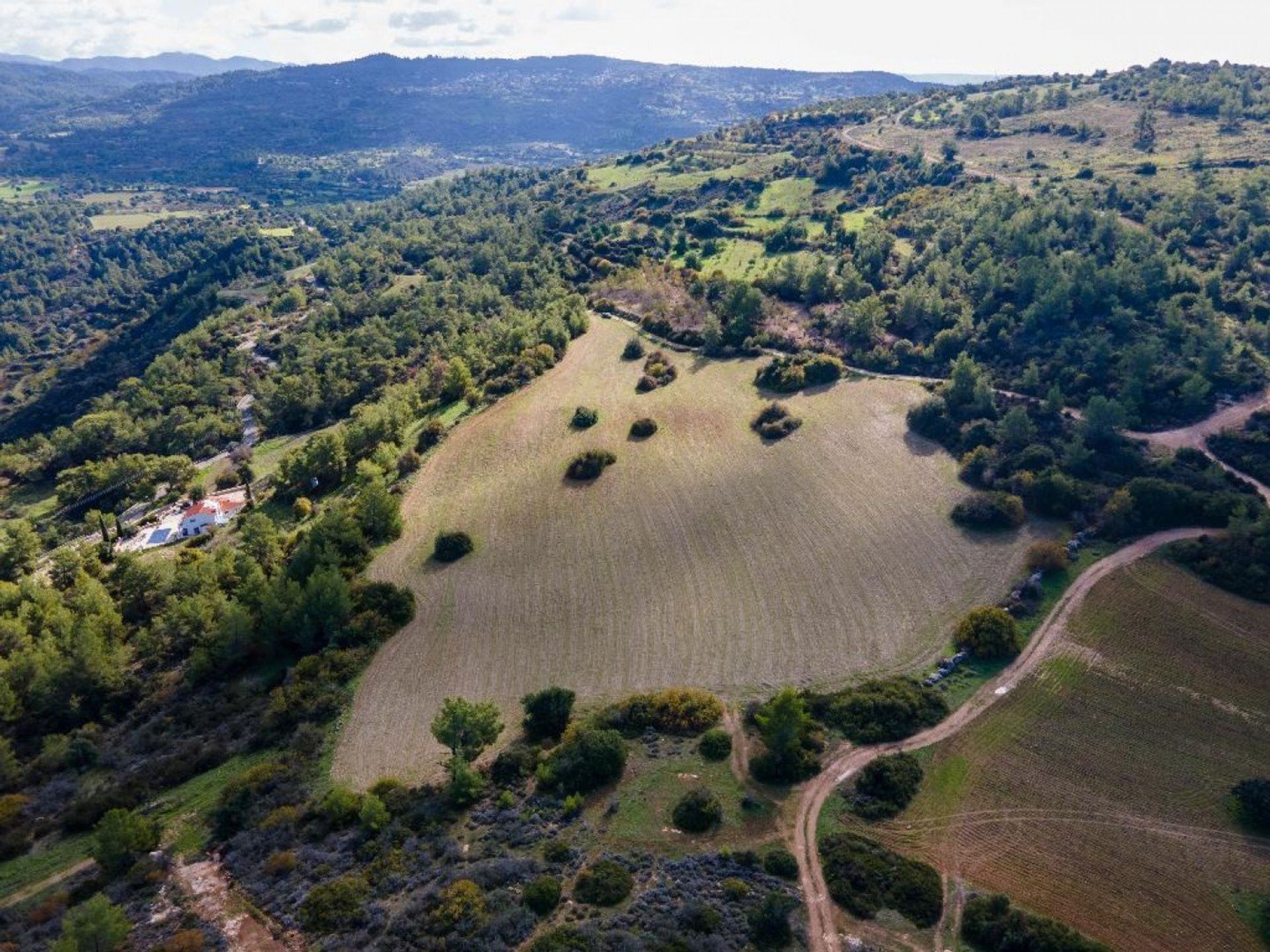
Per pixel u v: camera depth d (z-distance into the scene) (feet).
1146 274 469.57
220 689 273.33
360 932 165.07
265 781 219.82
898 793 203.41
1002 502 327.47
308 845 196.75
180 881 189.67
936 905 172.24
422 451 422.82
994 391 416.87
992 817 198.39
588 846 187.21
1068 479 334.65
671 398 450.71
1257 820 194.90
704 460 387.96
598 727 230.07
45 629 296.51
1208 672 245.04
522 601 299.79
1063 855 187.83
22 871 203.41
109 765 242.78
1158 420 387.75
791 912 167.32
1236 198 561.84
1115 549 304.09
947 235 577.43
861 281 532.73
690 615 285.23
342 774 224.94
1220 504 311.68
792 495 356.38
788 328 520.42
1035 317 458.91
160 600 331.36
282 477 438.81
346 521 340.18
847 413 423.64
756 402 442.50
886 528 329.31
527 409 449.48
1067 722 229.25
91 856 205.87
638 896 170.40
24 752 252.83
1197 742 221.25
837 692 244.63
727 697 245.45
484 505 364.79
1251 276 485.97
